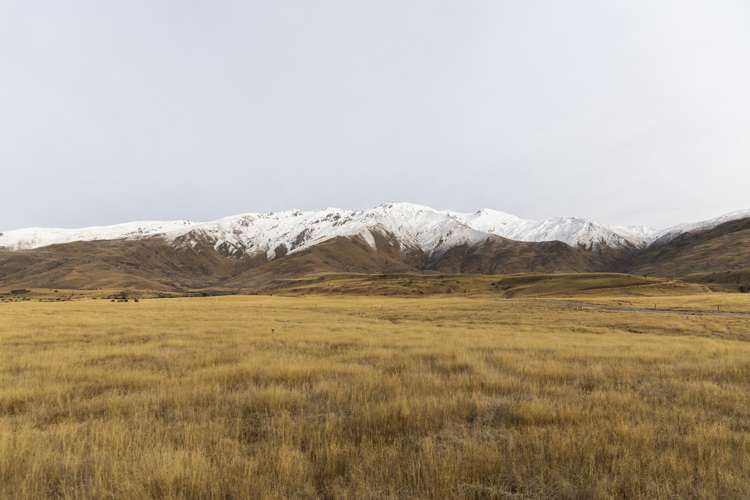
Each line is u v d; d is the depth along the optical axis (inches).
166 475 186.5
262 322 1196.5
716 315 1576.0
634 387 402.0
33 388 369.4
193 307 2208.4
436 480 188.9
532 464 210.8
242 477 192.1
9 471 198.7
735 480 191.8
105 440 236.7
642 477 195.9
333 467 203.9
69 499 176.1
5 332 850.1
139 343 730.8
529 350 642.2
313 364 487.8
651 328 1194.6
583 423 273.6
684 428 275.3
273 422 273.7
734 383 422.3
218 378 416.2
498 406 320.5
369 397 344.5
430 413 291.1
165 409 322.0
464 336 874.8
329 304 2861.7
